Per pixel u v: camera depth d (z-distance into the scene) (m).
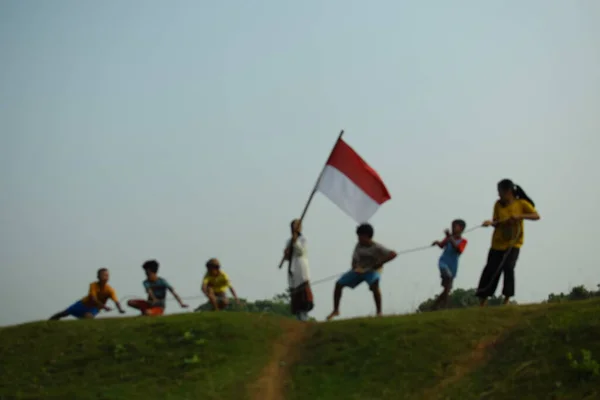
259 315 24.91
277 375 21.19
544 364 18.98
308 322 24.58
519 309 22.80
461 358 20.39
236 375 21.05
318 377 20.72
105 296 28.14
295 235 26.23
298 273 25.86
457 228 25.75
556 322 20.78
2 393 21.50
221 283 28.33
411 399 18.98
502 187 24.05
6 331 25.89
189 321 24.44
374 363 20.83
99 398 20.23
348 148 27.52
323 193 27.27
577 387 17.78
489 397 18.36
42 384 21.89
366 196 27.25
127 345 23.39
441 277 25.75
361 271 25.30
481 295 24.48
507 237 23.98
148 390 20.62
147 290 28.16
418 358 20.66
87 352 23.38
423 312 24.17
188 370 21.55
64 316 28.02
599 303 21.84
